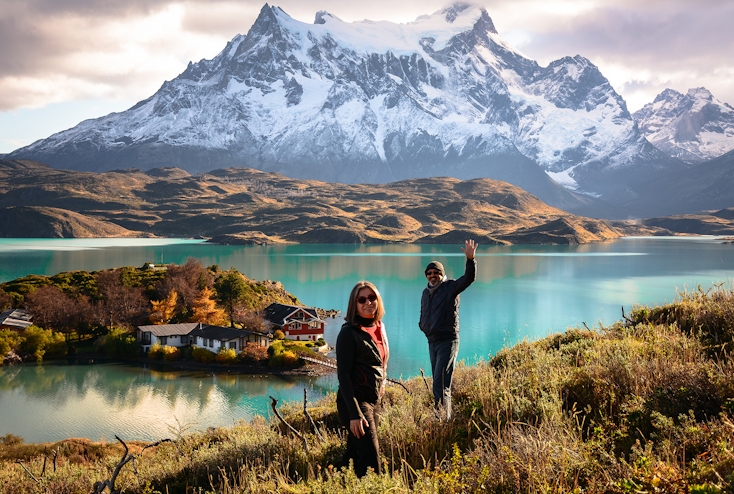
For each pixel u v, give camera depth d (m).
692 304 12.81
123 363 77.75
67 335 88.75
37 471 11.20
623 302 124.94
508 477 4.99
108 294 96.19
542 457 5.03
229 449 8.22
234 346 79.25
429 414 7.79
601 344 10.69
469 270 9.18
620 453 5.62
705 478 4.14
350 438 6.41
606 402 7.01
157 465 9.19
